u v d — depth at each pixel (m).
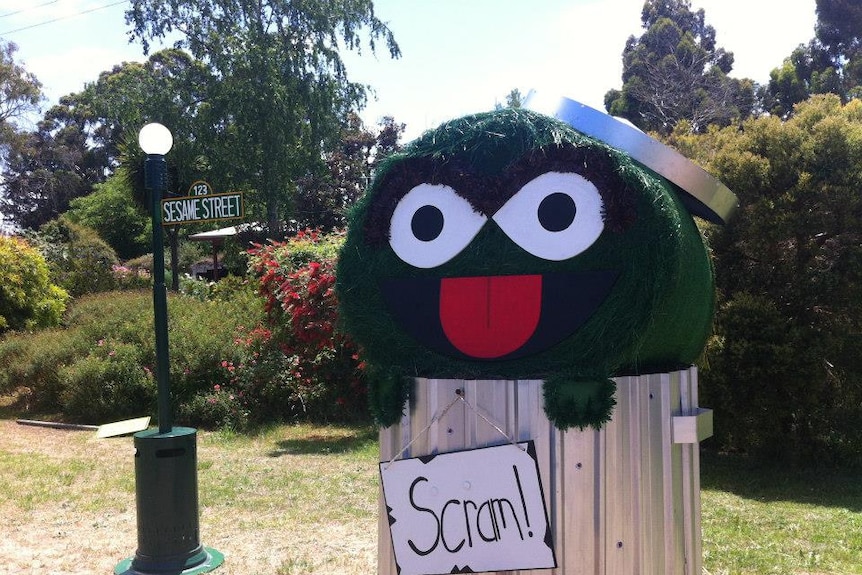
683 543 3.34
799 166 7.63
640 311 2.94
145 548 4.91
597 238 2.96
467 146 3.15
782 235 7.56
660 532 3.18
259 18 26.42
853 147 7.43
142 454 4.93
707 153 8.87
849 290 7.61
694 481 3.49
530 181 3.05
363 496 6.77
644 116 31.25
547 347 3.04
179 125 26.03
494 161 3.13
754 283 8.00
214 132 26.39
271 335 11.18
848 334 7.69
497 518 3.05
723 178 7.89
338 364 10.91
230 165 26.14
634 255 2.93
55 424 11.18
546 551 3.00
